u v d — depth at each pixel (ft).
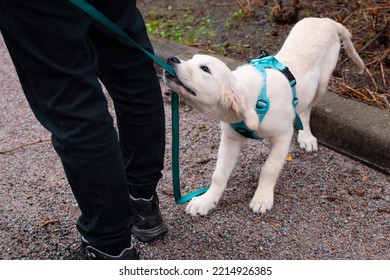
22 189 8.99
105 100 5.41
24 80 5.28
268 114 7.73
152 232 7.52
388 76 11.03
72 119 5.14
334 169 9.25
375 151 9.09
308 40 8.96
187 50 12.42
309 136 9.79
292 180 9.02
